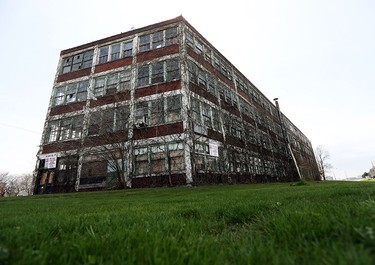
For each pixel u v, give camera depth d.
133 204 4.77
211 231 2.13
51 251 1.21
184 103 15.09
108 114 17.12
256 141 24.12
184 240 1.45
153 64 17.31
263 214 2.38
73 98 19.23
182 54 16.62
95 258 1.10
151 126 15.42
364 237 1.13
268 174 24.25
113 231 1.75
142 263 1.09
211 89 18.94
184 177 13.55
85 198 8.38
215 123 17.84
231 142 18.84
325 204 2.35
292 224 1.56
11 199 9.55
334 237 1.33
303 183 12.15
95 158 16.31
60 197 9.61
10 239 1.42
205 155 15.38
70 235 1.62
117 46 19.53
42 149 18.39
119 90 17.70
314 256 1.09
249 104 25.56
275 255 1.12
